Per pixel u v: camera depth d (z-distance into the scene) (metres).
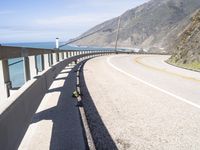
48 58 14.34
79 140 5.71
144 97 11.22
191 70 24.11
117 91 12.70
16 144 4.65
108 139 6.42
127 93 12.17
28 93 6.34
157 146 6.00
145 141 6.29
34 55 9.86
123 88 13.59
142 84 14.97
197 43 33.41
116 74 20.11
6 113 4.23
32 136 5.93
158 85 14.60
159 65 30.44
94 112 8.79
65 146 5.39
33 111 6.82
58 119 7.22
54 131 6.25
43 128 6.46
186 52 34.66
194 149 5.84
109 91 12.70
